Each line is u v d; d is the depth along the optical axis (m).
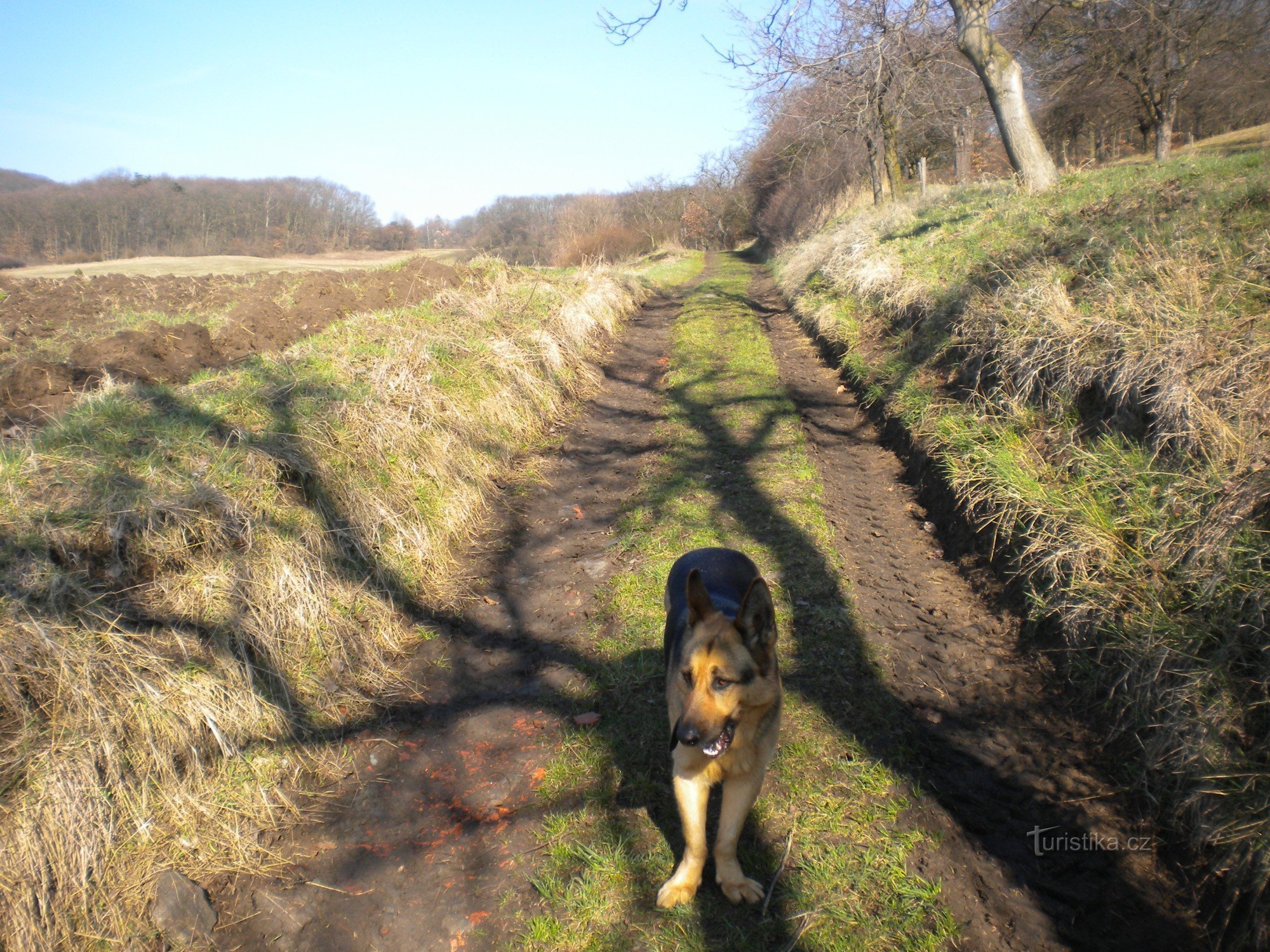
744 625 3.08
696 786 3.04
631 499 6.65
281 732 3.84
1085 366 5.39
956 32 11.95
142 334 7.56
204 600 4.01
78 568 3.77
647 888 3.09
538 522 6.40
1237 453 3.94
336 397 5.94
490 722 4.11
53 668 3.31
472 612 5.16
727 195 56.50
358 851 3.36
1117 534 4.22
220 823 3.38
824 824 3.32
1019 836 3.22
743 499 6.39
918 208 16.14
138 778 3.30
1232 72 20.09
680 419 8.59
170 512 4.18
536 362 8.92
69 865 2.96
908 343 8.82
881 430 7.87
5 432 5.04
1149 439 4.64
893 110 14.78
